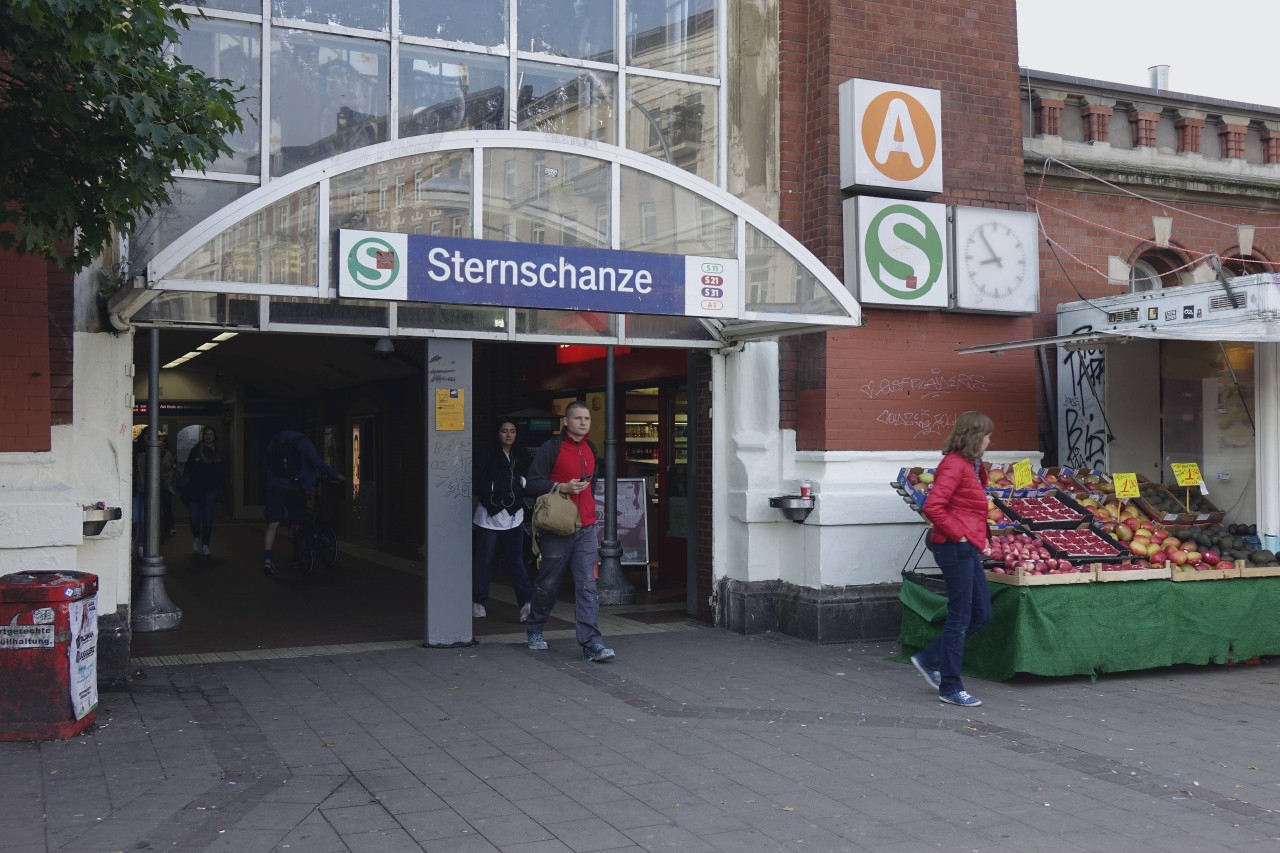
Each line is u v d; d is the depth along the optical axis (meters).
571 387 14.72
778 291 8.48
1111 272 11.80
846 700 7.55
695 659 8.88
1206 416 10.03
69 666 6.39
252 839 4.85
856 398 9.73
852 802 5.42
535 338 9.32
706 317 8.30
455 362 9.13
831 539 9.59
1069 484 9.50
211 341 16.77
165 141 5.93
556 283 7.73
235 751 6.18
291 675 8.20
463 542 9.28
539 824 5.07
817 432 9.76
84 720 6.55
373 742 6.42
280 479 14.34
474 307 9.16
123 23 5.91
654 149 9.85
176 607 10.82
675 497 13.15
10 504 7.06
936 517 7.33
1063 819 5.18
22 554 7.11
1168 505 9.70
